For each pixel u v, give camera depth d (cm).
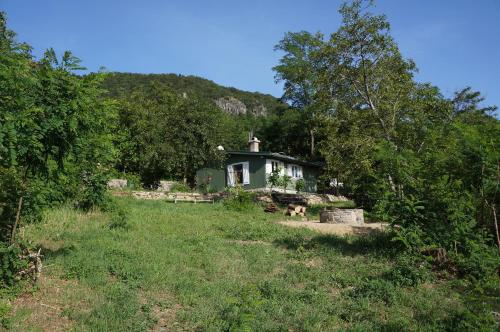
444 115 2502
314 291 932
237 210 2284
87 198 1670
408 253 1124
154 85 5259
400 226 1186
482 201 1141
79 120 855
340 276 1030
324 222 1947
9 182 805
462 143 1205
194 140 3409
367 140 2367
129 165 3397
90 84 867
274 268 1120
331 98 2569
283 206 2720
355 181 2469
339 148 2528
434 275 1010
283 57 5016
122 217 1487
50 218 1401
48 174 849
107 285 862
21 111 745
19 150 746
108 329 669
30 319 688
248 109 13462
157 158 3284
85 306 760
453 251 1110
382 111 2461
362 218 1938
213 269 1050
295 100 5103
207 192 3139
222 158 3441
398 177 1240
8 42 827
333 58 2427
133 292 838
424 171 1216
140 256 1088
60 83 814
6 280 770
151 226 1545
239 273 1051
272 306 816
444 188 1145
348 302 864
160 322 734
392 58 2398
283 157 3450
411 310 827
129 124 3356
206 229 1606
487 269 969
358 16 2348
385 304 855
